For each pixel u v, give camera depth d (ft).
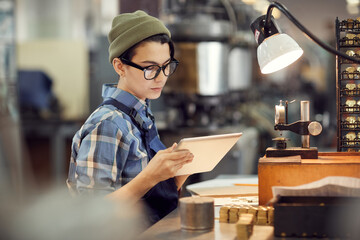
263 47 5.53
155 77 6.02
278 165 5.30
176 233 4.69
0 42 18.79
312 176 5.24
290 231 4.45
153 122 6.67
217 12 14.21
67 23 21.48
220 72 13.89
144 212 6.05
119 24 6.10
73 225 5.56
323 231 4.40
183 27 13.44
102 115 5.90
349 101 6.24
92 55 19.94
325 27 16.60
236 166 13.83
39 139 20.25
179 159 5.37
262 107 17.26
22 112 20.30
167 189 6.31
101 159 5.66
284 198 4.71
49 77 20.58
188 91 13.76
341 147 6.27
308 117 5.78
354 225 4.33
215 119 14.60
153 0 16.07
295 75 18.29
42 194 17.97
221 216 5.12
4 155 19.38
